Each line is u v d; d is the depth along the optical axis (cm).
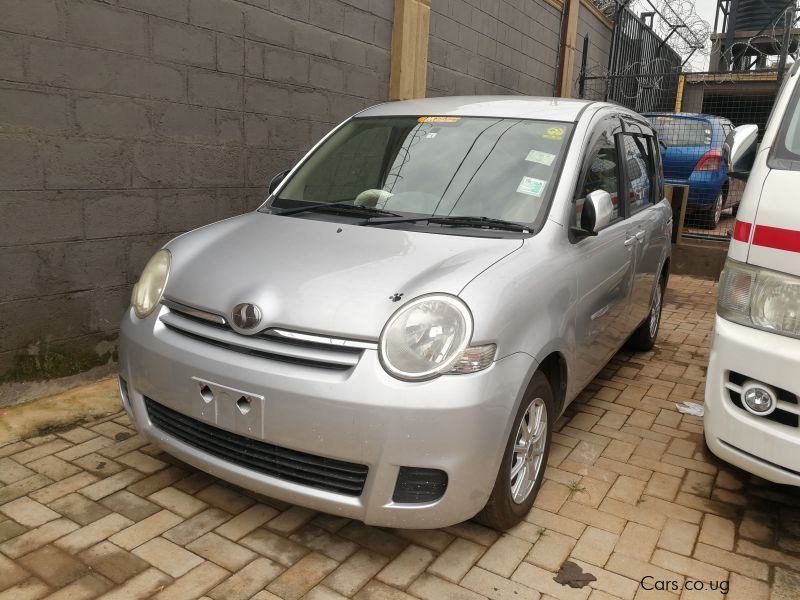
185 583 246
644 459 358
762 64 1304
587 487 327
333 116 589
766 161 287
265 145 517
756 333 265
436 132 366
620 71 1285
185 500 299
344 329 243
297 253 285
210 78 462
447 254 279
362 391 234
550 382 315
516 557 270
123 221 419
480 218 313
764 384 260
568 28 1085
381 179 350
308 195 361
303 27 538
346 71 598
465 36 803
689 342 581
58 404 384
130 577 248
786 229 257
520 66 966
